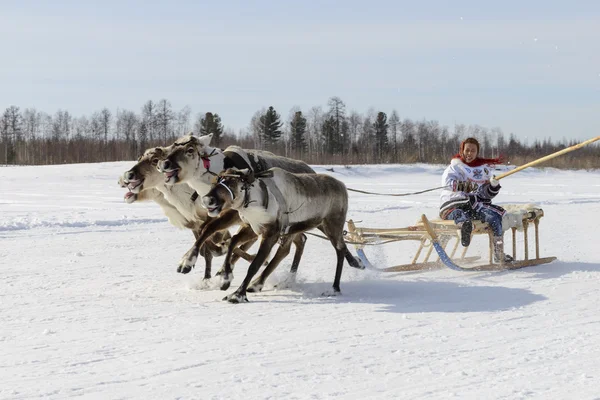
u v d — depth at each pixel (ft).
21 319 23.70
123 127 374.43
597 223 55.77
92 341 20.59
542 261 35.63
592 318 23.61
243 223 28.71
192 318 23.86
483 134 341.41
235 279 32.55
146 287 30.25
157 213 66.85
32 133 387.96
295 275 31.48
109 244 45.03
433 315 24.30
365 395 15.76
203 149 28.94
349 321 23.35
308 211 28.55
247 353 19.17
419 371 17.60
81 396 15.64
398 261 37.91
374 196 91.35
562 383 16.60
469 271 34.09
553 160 193.26
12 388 16.20
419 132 345.92
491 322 23.09
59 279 32.14
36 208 72.64
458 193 34.50
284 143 312.50
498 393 15.90
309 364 18.15
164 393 15.84
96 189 103.81
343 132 332.19
